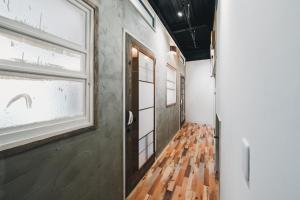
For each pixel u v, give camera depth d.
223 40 1.37
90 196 1.45
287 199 0.24
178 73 5.61
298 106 0.22
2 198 0.83
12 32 0.86
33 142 0.96
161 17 3.60
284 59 0.26
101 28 1.55
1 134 0.82
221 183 1.49
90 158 1.44
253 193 0.41
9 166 0.86
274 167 0.29
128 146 2.11
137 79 2.41
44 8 1.02
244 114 0.52
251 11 0.45
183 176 2.66
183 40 6.07
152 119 3.11
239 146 0.60
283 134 0.26
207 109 6.93
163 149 3.79
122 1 1.94
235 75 0.71
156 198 2.12
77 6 1.25
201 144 4.32
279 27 0.27
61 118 1.15
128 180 2.13
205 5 3.85
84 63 1.34
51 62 1.07
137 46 2.38
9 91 0.86
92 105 1.43
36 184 0.99
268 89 0.32
